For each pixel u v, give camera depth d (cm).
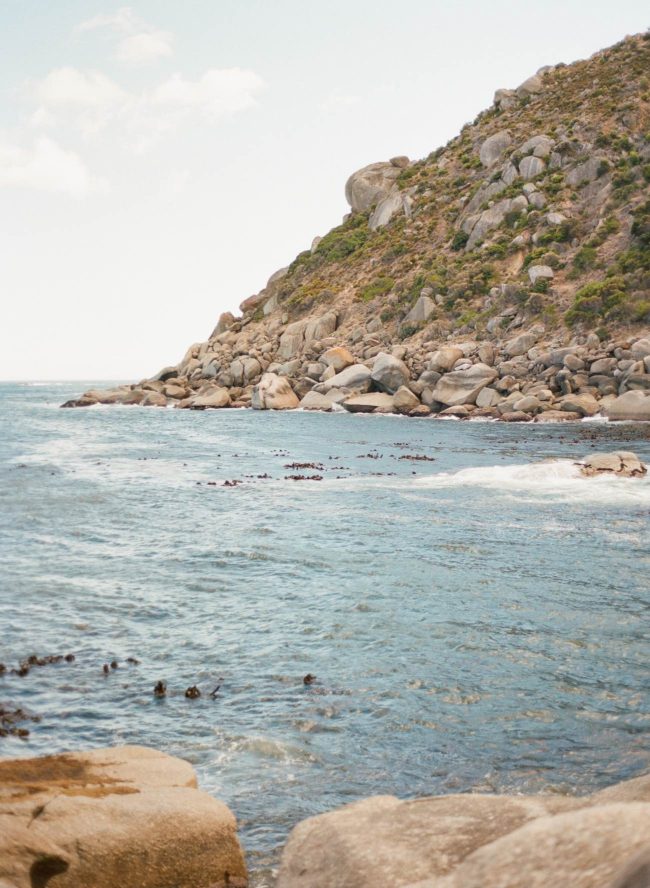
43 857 659
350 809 529
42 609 1590
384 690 1208
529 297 8581
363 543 2173
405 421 6912
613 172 9831
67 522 2456
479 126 13050
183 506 2759
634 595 1692
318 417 7525
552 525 2394
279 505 2773
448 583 1780
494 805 510
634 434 5453
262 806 894
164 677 1257
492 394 7288
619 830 341
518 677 1258
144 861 683
